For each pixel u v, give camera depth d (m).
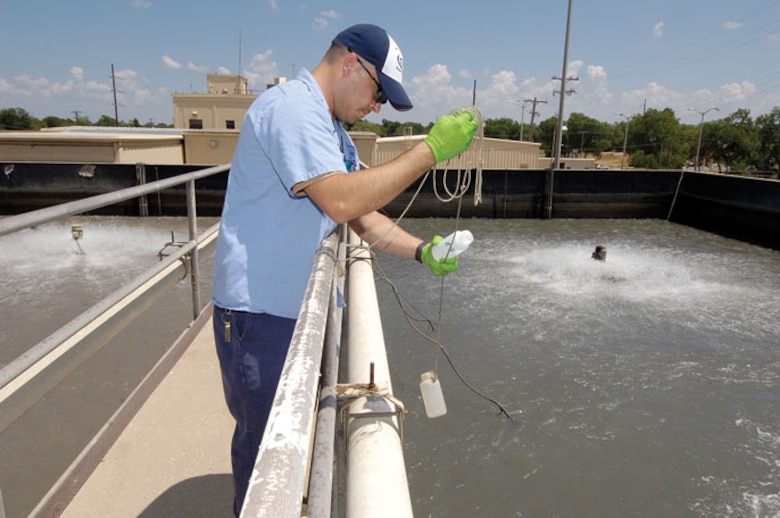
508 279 13.05
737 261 15.23
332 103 1.60
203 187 19.12
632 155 115.44
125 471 2.31
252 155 1.49
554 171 20.33
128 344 7.21
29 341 8.24
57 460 4.56
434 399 1.96
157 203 19.17
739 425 6.83
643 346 9.17
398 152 24.81
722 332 9.88
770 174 92.12
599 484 5.79
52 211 1.85
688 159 115.56
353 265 2.77
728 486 5.75
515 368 8.26
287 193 1.50
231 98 42.75
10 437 4.89
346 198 1.36
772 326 10.21
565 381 7.86
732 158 106.62
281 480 0.58
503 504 5.52
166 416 2.73
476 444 6.40
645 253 16.06
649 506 5.46
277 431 0.65
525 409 7.09
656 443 6.42
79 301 10.12
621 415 6.98
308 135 1.37
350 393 1.51
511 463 6.07
